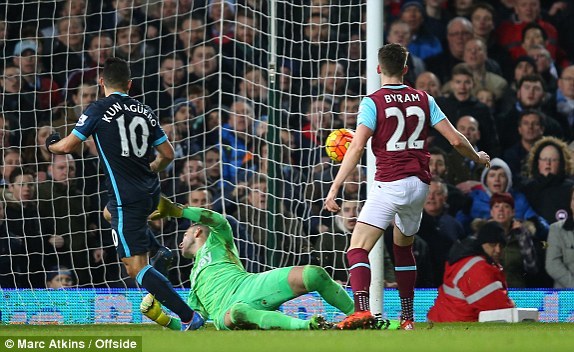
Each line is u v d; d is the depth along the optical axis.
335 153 26.02
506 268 39.94
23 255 38.38
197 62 44.28
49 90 44.00
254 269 39.12
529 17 46.97
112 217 23.22
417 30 46.34
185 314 23.16
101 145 23.06
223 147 41.91
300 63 43.38
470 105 44.00
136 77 44.75
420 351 14.62
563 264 40.22
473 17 46.38
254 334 18.89
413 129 22.66
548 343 16.28
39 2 44.09
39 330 24.23
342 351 14.59
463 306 35.25
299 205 41.28
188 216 24.73
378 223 22.55
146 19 45.38
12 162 41.56
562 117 45.88
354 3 45.84
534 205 42.59
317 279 23.44
